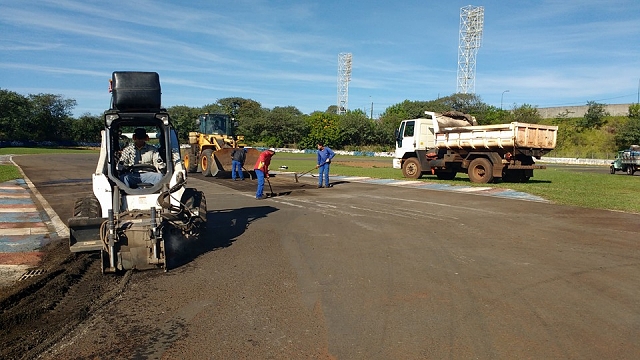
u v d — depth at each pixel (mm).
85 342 4277
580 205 12359
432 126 21375
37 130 62969
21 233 8734
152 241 6324
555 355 3953
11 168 23578
